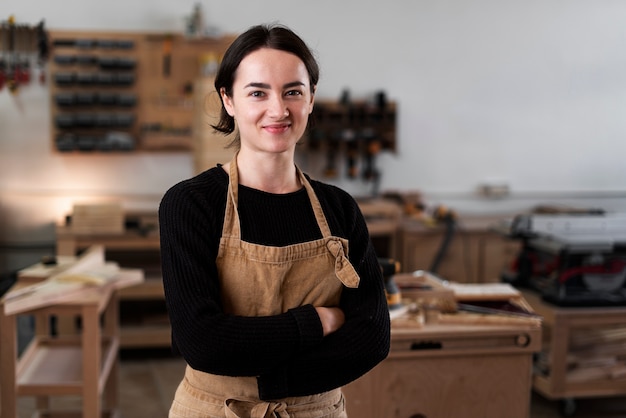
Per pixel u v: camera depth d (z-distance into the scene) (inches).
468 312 104.4
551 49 238.1
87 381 113.1
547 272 145.2
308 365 60.1
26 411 151.9
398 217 210.4
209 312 57.9
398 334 97.5
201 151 186.9
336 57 226.5
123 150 207.0
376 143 225.3
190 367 65.3
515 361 101.6
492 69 235.3
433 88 232.7
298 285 62.7
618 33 241.3
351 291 64.6
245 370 58.4
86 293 117.9
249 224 61.4
